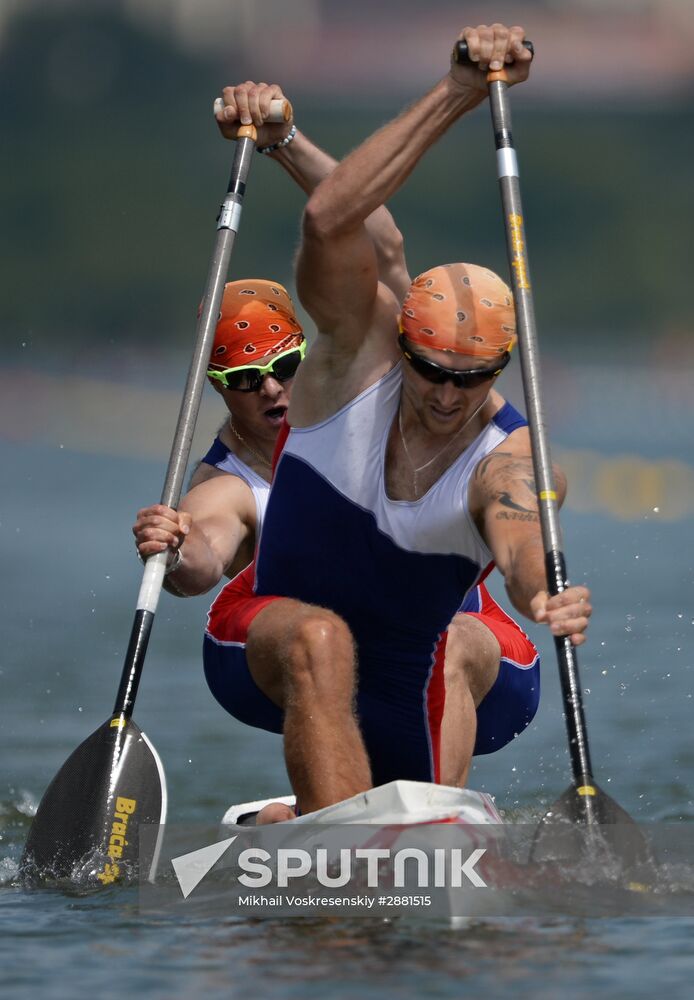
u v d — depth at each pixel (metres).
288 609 16.94
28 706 31.92
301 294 17.05
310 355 17.64
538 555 15.89
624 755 25.86
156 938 14.18
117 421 148.62
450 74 17.50
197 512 19.05
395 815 14.92
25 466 106.88
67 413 155.00
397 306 17.72
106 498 86.44
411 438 17.03
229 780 24.55
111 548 65.00
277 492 17.92
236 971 13.02
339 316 16.98
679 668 34.97
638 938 13.87
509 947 13.61
